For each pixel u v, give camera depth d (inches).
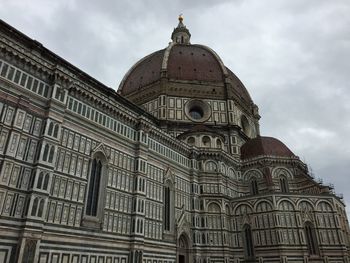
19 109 1509.6
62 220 1560.0
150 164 2284.7
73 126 1772.9
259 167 3036.4
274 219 2481.5
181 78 3580.2
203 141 3014.3
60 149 1658.5
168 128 3230.8
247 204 2677.2
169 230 2304.4
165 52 3821.4
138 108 2438.5
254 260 2474.2
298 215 2491.4
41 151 1521.9
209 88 3565.5
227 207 2731.3
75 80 1834.4
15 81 1540.4
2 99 1457.9
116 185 1946.4
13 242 1331.2
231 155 3070.9
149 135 2359.7
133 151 2167.8
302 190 2918.3
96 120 1940.2
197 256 2428.6
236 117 3521.2
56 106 1672.0
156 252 2101.4
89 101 1926.7
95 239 1700.3
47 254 1448.1
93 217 1736.0
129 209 1985.7
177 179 2541.8
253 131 3964.1
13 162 1416.1
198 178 2751.0
